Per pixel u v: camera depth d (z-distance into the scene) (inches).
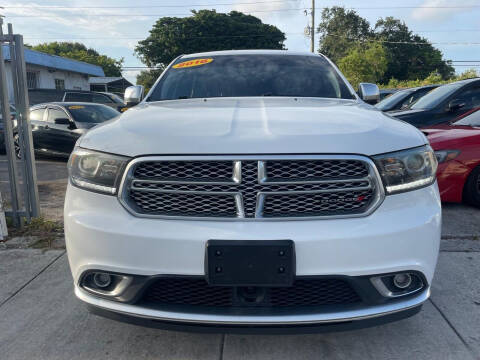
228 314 66.2
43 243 138.3
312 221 65.9
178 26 1766.7
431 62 2433.6
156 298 69.5
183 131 70.9
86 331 87.7
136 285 67.5
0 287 108.0
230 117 78.7
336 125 73.4
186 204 67.6
